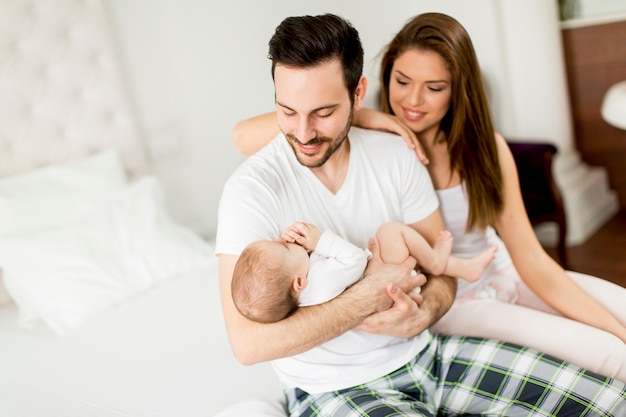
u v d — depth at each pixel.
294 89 1.36
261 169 1.48
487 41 3.71
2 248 2.56
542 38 3.70
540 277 1.85
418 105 1.76
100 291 2.52
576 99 4.05
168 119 3.28
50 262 2.54
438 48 1.70
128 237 2.69
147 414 1.82
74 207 2.80
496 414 1.52
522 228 1.88
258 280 1.34
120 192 2.87
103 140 3.12
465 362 1.59
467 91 1.75
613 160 4.05
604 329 1.75
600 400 1.45
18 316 2.67
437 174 1.89
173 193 3.33
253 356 1.36
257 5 3.33
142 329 2.32
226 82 3.35
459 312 1.85
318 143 1.43
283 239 1.42
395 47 1.79
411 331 1.48
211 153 3.40
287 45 1.34
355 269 1.42
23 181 2.80
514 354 1.56
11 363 2.28
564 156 3.87
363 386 1.48
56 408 1.95
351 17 3.43
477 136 1.80
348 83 1.41
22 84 2.89
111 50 3.09
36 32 2.91
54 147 2.99
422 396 1.54
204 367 2.01
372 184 1.58
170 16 3.20
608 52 3.87
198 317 2.34
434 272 1.60
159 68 3.23
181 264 2.72
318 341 1.37
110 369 2.10
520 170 3.42
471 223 1.90
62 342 2.35
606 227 3.89
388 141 1.64
